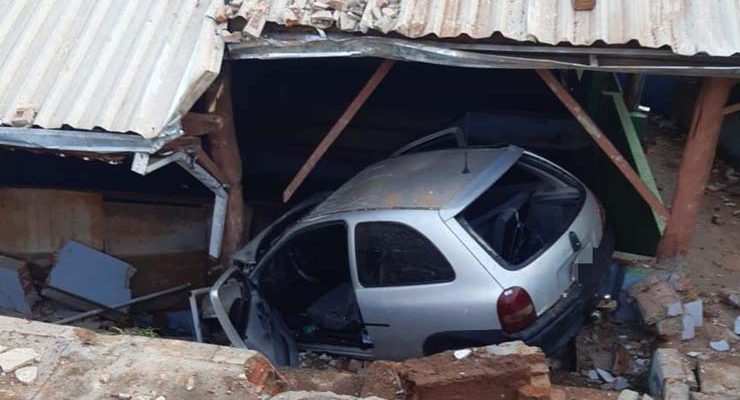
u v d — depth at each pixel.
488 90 9.39
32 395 4.25
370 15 5.70
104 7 6.56
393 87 9.47
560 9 5.71
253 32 5.82
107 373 4.38
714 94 5.87
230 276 6.48
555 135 8.77
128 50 6.20
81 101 5.92
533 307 5.50
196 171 6.52
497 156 6.34
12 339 4.67
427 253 5.78
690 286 6.29
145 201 8.59
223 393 4.22
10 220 8.54
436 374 4.74
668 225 6.36
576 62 5.56
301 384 5.29
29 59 6.28
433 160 6.59
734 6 5.56
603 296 6.41
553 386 5.23
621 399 4.99
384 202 6.09
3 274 8.46
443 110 9.38
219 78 6.24
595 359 6.18
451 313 5.68
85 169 8.97
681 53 5.31
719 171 9.09
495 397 4.71
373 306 6.04
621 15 5.59
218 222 7.11
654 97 10.88
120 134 5.71
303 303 7.12
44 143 5.88
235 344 6.05
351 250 6.11
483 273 5.56
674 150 9.79
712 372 5.20
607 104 8.83
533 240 5.92
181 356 4.50
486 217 5.89
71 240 8.59
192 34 6.16
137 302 8.41
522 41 5.50
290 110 9.54
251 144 9.53
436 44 5.63
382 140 9.42
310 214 6.53
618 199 7.51
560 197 6.34
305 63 9.45
